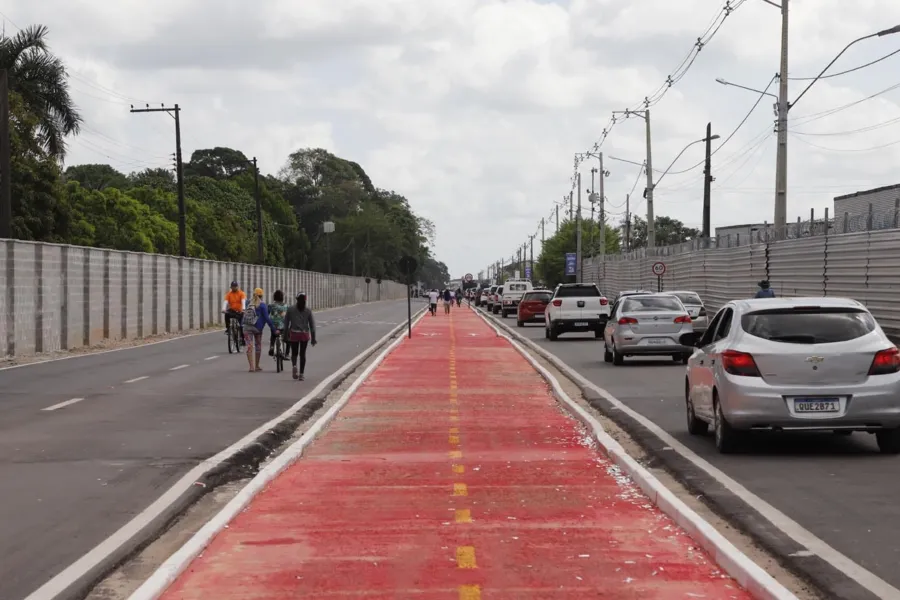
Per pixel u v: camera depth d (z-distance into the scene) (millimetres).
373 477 11805
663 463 12430
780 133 38812
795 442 14133
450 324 62969
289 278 85750
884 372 12688
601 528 9000
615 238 130000
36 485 11109
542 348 37500
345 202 164250
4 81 35250
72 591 7004
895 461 12469
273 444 14422
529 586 7148
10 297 32094
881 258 32219
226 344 40812
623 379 24594
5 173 35312
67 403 19406
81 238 76250
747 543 8297
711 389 13531
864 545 8117
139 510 9789
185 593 7082
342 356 33281
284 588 7184
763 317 13094
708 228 62281
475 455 13461
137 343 41531
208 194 123438
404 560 7930
